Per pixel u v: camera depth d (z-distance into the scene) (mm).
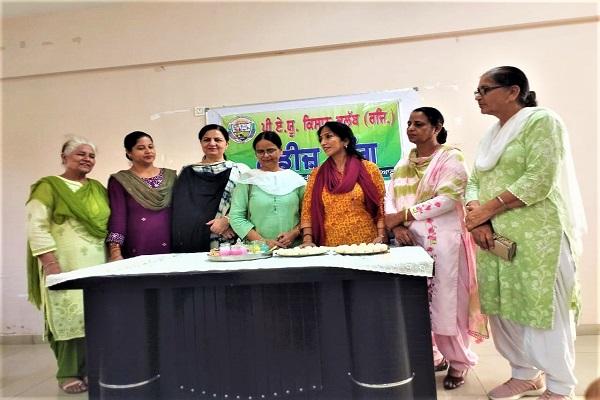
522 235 1607
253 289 1483
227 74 2844
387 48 2719
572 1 2566
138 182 2238
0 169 3014
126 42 2922
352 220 1978
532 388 1774
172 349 1542
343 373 1461
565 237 1600
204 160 2436
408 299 1425
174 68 2893
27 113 3014
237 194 2186
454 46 2674
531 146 1590
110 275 1438
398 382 1395
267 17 2801
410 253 1521
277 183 2150
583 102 2580
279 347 1483
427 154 1970
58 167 3010
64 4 2930
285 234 2078
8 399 2059
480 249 1786
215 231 2174
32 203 2059
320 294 1463
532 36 2617
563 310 1581
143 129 2914
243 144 2812
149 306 1530
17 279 3010
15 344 2967
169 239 2242
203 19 2857
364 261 1372
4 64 3010
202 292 1507
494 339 1826
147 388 1524
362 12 2729
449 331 1826
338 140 2018
